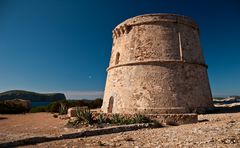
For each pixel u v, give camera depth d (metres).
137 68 19.12
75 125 13.59
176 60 18.75
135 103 18.20
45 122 17.53
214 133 9.14
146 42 19.56
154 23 19.89
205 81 20.69
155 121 13.72
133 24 20.56
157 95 17.78
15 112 30.53
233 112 18.38
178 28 20.00
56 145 8.26
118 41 22.28
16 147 8.02
